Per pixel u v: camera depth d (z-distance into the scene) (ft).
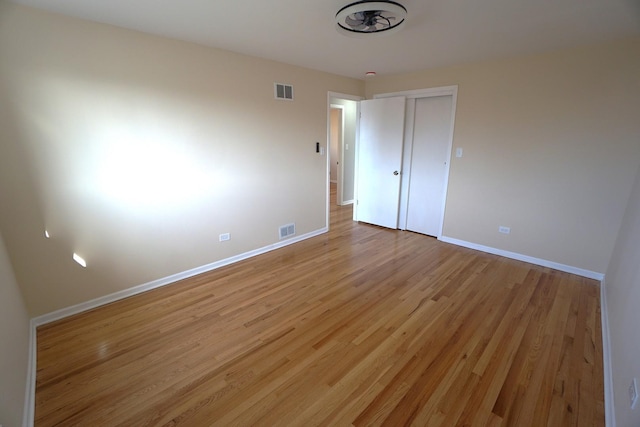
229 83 10.03
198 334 7.14
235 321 7.65
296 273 10.43
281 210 12.78
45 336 7.01
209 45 9.28
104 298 8.41
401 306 8.31
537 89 10.12
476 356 6.37
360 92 15.23
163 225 9.30
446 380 5.74
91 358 6.32
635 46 8.33
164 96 8.67
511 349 6.57
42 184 7.08
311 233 14.47
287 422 4.91
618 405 4.64
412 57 10.61
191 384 5.67
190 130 9.37
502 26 7.57
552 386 5.58
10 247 6.81
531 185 10.77
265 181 11.88
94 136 7.64
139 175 8.55
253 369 6.04
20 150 6.72
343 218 17.99
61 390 5.51
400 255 12.05
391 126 14.40
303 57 10.66
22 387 4.99
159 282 9.47
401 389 5.55
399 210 15.48
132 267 8.84
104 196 8.03
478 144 11.82
